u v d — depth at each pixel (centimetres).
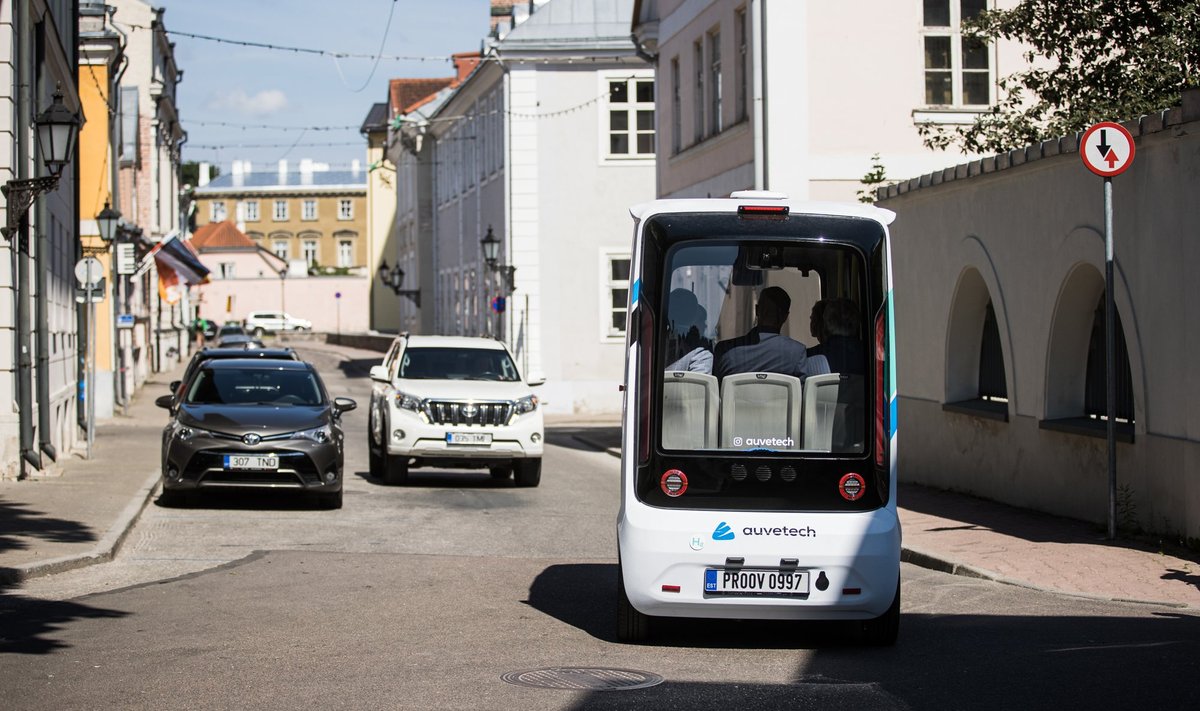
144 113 4878
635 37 3080
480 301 4734
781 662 840
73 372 2567
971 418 1728
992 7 2300
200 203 12756
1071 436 1457
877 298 891
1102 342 1464
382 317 8981
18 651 849
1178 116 1192
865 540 867
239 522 1582
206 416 1708
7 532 1379
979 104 2305
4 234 1841
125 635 908
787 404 880
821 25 2278
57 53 2231
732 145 2470
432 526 1584
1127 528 1324
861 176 2283
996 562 1202
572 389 4094
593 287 4106
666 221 895
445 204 5641
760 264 888
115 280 3578
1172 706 696
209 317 11106
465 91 4788
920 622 980
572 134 4094
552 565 1291
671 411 879
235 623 958
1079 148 1248
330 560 1299
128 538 1430
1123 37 1770
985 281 1667
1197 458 1195
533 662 828
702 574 866
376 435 2147
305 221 12794
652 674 796
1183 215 1212
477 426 2014
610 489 2059
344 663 816
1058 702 711
